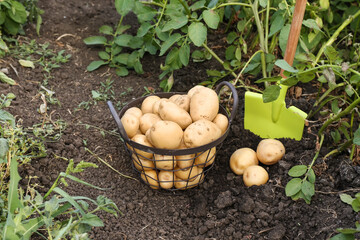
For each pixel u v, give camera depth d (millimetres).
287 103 2176
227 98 2279
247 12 2363
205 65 2484
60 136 2029
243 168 1919
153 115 1817
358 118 2168
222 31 2711
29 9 2646
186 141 1695
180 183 1833
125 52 2637
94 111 2219
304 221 1715
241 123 2172
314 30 2129
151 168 1807
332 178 1869
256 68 2240
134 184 1900
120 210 1778
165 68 2221
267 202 1794
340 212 1716
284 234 1690
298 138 2018
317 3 2240
